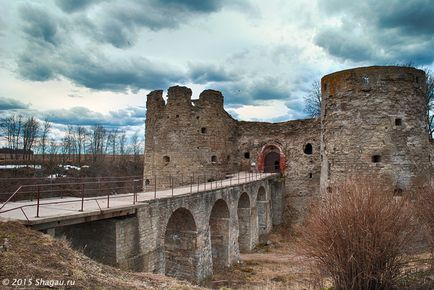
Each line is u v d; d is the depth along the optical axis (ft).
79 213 31.94
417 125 66.39
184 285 31.76
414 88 67.00
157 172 87.15
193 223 51.70
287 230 91.35
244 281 52.24
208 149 88.17
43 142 171.94
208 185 66.23
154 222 41.98
